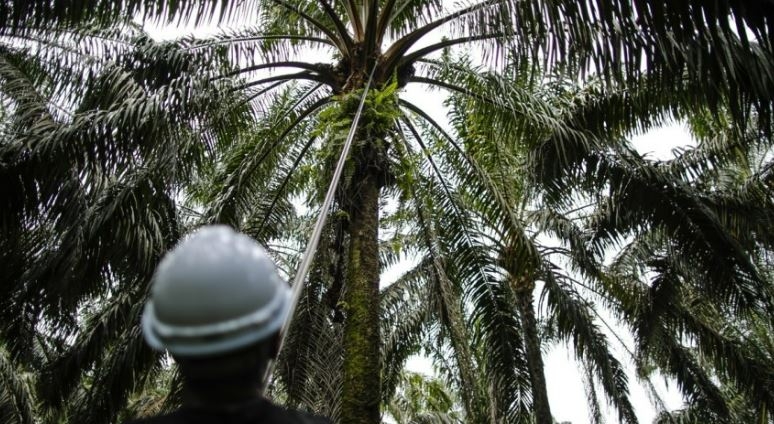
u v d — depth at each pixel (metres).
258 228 9.43
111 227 7.12
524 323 11.26
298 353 8.89
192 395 1.31
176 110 7.02
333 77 8.05
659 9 5.07
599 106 8.21
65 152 6.75
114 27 7.71
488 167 9.57
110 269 7.61
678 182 8.62
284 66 8.08
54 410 9.45
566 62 6.43
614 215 9.88
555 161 8.52
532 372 10.37
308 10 9.49
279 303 1.37
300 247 11.68
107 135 6.80
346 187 7.04
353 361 6.34
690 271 10.30
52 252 7.52
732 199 10.45
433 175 9.54
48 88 7.86
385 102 7.19
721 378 14.88
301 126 9.61
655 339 11.23
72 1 6.10
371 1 8.05
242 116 8.51
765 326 14.40
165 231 7.98
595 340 11.61
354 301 6.62
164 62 7.57
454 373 12.45
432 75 9.04
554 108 8.34
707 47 5.28
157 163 7.06
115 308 8.49
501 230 9.24
